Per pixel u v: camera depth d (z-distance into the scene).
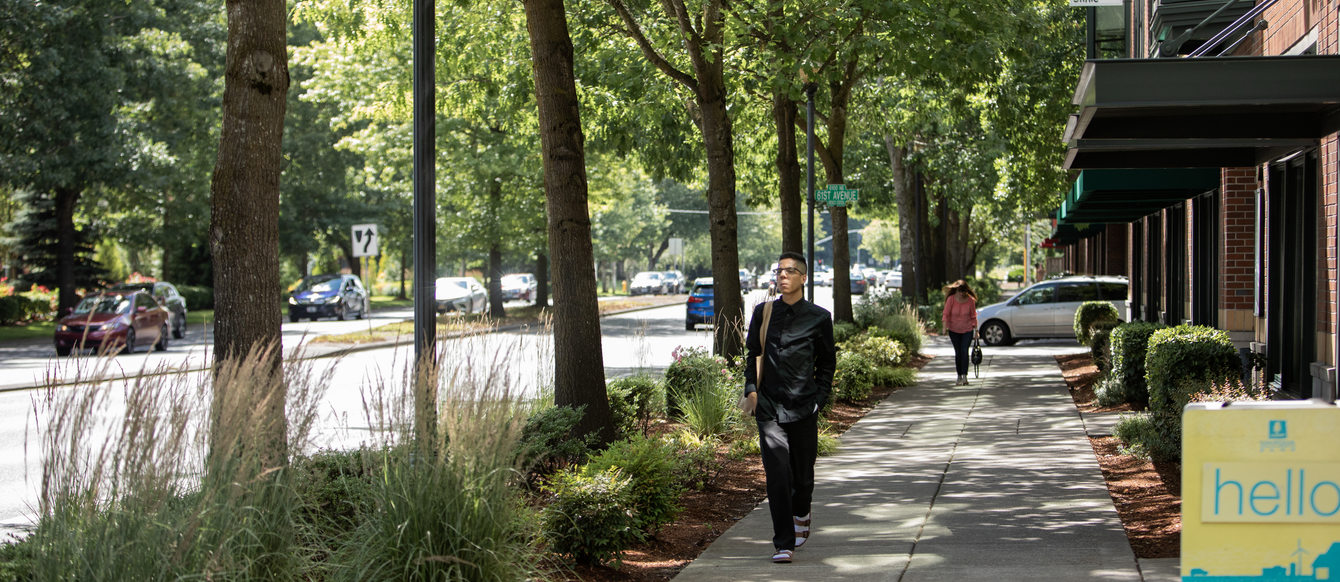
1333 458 3.75
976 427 13.13
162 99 37.66
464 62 20.50
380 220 57.31
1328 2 9.62
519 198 39.84
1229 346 10.55
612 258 87.50
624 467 7.41
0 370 22.48
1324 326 10.24
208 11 41.38
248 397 4.96
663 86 18.80
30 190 40.75
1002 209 37.59
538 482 8.05
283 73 7.05
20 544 5.03
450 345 7.02
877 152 35.12
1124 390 14.18
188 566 4.59
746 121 22.97
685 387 13.06
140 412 4.71
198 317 47.59
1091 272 46.66
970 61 15.16
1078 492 8.90
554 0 9.66
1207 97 7.85
